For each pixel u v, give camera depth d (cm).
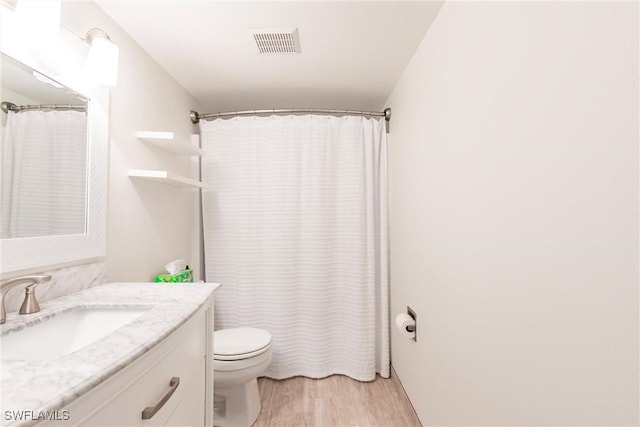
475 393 105
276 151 211
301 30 148
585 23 61
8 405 43
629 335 53
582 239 62
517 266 82
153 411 69
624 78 53
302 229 212
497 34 91
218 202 215
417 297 165
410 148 177
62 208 106
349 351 209
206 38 154
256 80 201
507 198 86
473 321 106
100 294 108
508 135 85
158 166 173
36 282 85
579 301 63
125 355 60
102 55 111
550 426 71
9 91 89
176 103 200
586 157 61
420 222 160
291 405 177
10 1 91
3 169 87
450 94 123
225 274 214
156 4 128
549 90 70
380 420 165
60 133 106
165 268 178
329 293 211
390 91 220
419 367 161
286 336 206
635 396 52
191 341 95
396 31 148
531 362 77
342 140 214
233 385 153
